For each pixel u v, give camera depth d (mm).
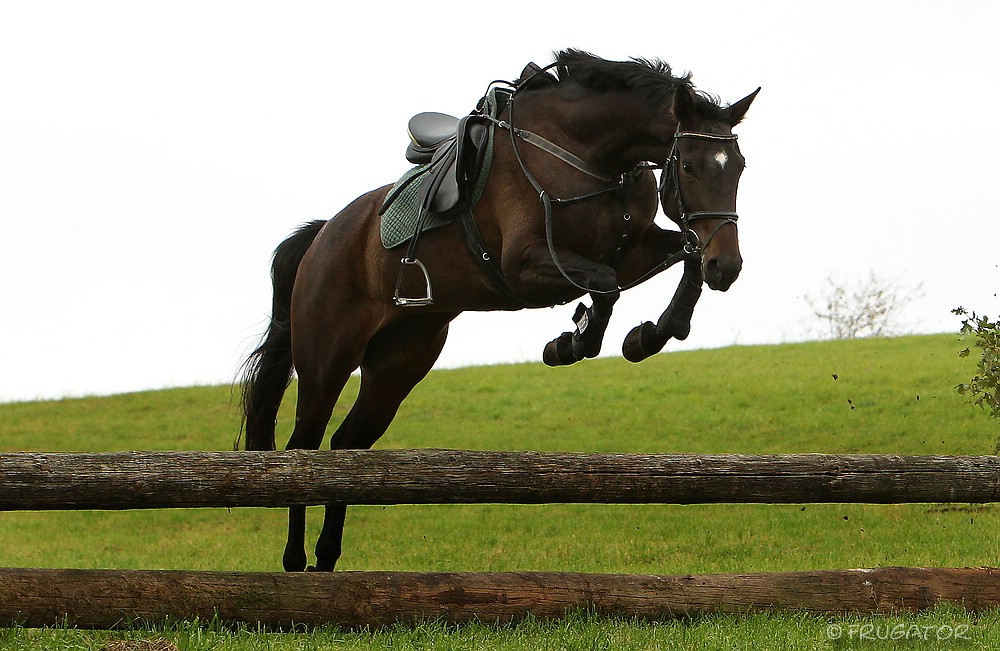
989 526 18328
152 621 7664
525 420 34000
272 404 12070
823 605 8695
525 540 19156
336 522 11430
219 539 20859
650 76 9047
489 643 7613
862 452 26500
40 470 7445
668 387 37531
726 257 8445
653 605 8477
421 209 9859
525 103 9469
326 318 11180
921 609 8758
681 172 8734
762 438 29156
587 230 9094
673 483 8477
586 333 8992
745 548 17266
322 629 7941
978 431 27406
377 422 11938
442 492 8117
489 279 9758
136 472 7625
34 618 7473
